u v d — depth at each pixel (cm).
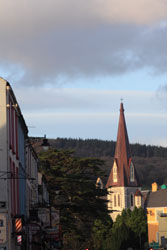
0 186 3494
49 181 6719
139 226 15888
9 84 3591
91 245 11512
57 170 6869
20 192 4306
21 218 3734
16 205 3991
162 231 13338
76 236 6969
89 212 6688
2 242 3303
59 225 6112
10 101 3778
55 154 6944
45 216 5116
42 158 6912
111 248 12631
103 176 7025
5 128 3544
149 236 16825
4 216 3316
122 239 13075
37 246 5119
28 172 5131
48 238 5222
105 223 7044
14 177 3834
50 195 6862
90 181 6712
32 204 5256
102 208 6762
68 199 6681
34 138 5344
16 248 3850
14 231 3697
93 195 6719
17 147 4150
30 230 4362
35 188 5959
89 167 6988
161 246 13188
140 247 13725
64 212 6588
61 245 6538
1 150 3525
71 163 6938
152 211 18188
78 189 6650
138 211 16100
